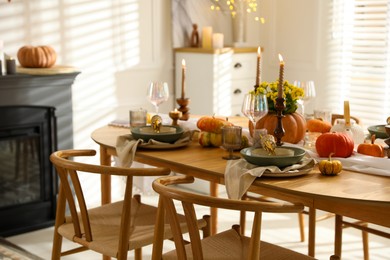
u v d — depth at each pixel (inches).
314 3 193.5
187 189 205.9
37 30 173.8
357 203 82.5
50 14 175.5
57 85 164.4
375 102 183.5
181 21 201.2
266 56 212.1
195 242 83.8
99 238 102.6
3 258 144.9
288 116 112.6
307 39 197.5
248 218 174.2
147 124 134.6
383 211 82.7
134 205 118.6
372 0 179.3
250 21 210.7
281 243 155.4
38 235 162.6
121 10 189.8
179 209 183.3
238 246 97.9
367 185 89.8
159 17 198.7
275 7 206.4
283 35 205.5
